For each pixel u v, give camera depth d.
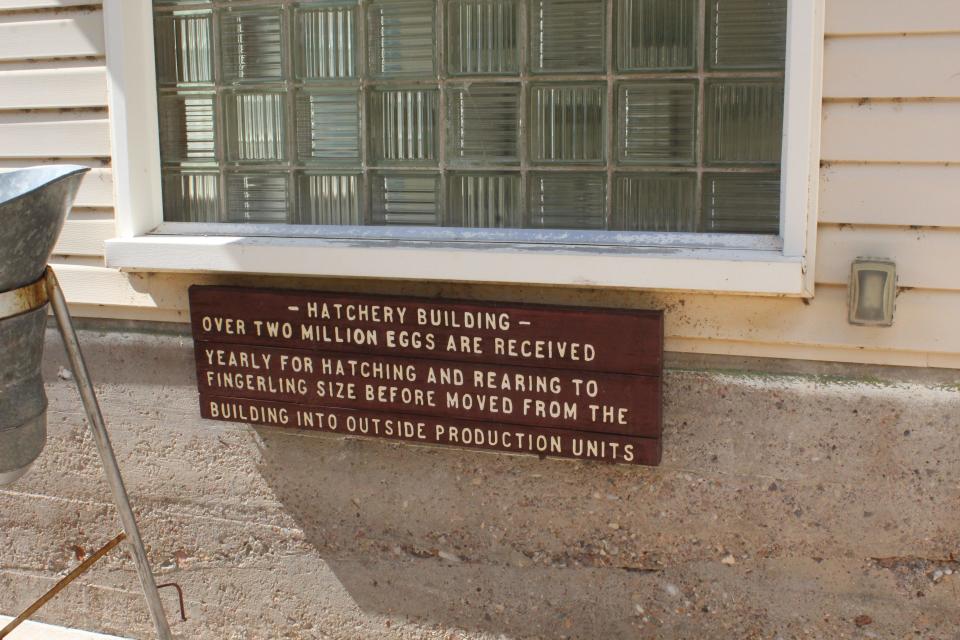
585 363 2.78
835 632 2.77
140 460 3.46
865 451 2.68
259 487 3.32
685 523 2.86
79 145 3.34
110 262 3.21
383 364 2.99
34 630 3.67
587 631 2.99
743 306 2.71
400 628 3.21
